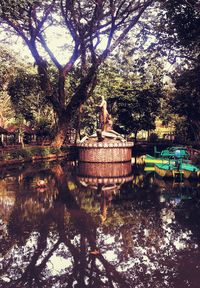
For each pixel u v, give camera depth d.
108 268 7.21
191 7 25.23
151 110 53.62
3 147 45.94
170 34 30.58
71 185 18.53
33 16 31.98
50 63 48.34
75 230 9.89
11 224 10.52
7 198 14.63
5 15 23.23
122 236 9.33
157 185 18.59
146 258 7.76
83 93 37.47
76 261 7.66
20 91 47.06
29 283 6.67
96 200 14.35
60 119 39.16
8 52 37.69
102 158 31.97
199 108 39.84
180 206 13.12
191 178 21.19
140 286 6.39
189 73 34.06
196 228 10.06
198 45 29.22
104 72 50.50
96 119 51.81
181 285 6.43
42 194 15.66
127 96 52.09
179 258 7.74
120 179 21.08
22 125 52.84
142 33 35.06
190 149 30.28
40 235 9.45
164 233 9.56
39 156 34.88
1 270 7.23
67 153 41.38
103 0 31.38
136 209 12.61
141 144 53.38
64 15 33.38
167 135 63.41
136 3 33.75
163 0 27.34
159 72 46.53
